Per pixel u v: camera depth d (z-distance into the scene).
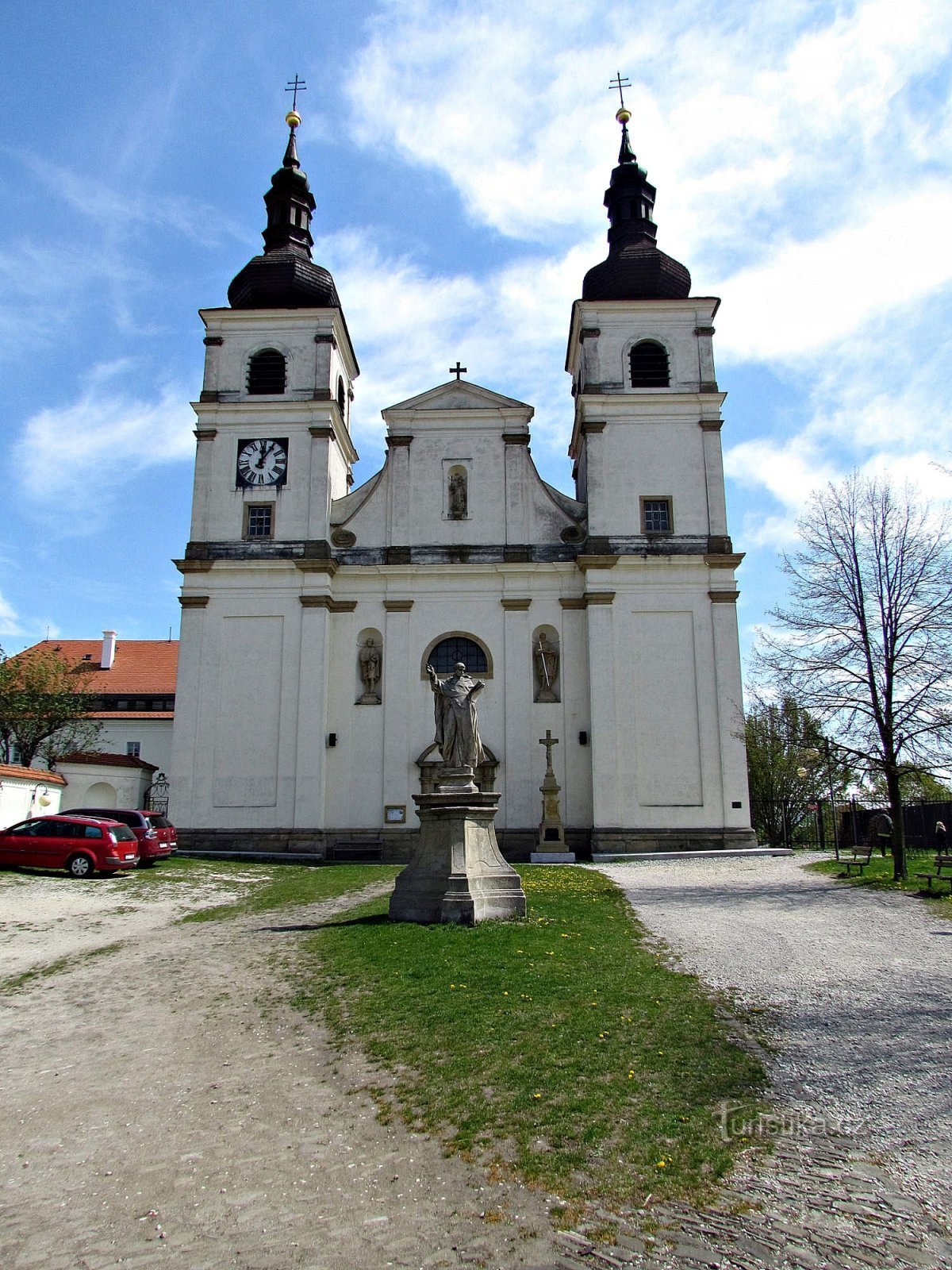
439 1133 7.25
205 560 34.06
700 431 34.62
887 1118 7.22
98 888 23.03
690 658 32.62
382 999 10.84
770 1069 8.27
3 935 17.06
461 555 34.56
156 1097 8.44
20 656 46.50
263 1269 5.52
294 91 40.75
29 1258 5.74
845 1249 5.50
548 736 31.61
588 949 13.17
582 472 38.41
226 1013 11.04
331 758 33.09
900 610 23.80
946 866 22.77
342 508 36.34
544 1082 8.05
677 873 25.34
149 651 51.50
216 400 35.72
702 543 33.66
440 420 35.66
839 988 11.03
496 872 16.09
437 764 32.62
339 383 38.50
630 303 35.59
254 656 33.47
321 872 26.92
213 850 31.94
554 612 34.00
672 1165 6.54
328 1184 6.55
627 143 39.28
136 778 35.47
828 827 43.25
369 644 34.12
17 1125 7.93
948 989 10.93
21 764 43.03
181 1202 6.41
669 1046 8.87
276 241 38.91
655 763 31.88
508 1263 5.48
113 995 12.33
